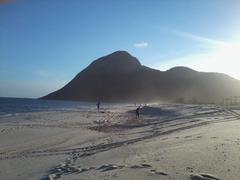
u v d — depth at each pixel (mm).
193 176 8570
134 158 11727
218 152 11320
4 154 16297
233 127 19859
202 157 10688
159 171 9273
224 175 8586
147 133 23031
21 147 18656
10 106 97562
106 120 40688
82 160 13000
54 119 41750
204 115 34656
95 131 27203
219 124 22484
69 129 28703
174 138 16391
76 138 22516
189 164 9867
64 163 13008
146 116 49344
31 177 11016
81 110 72250
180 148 12719
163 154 11758
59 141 21078
